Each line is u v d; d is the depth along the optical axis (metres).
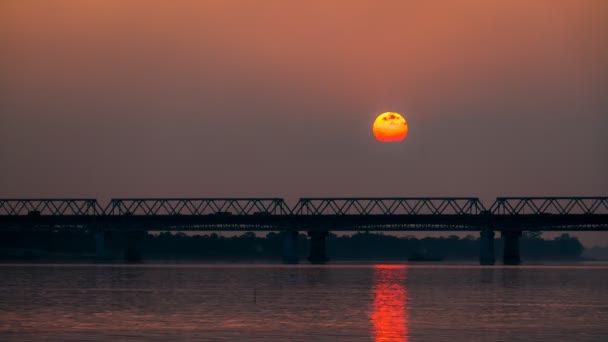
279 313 183.00
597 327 159.88
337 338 145.38
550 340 143.62
